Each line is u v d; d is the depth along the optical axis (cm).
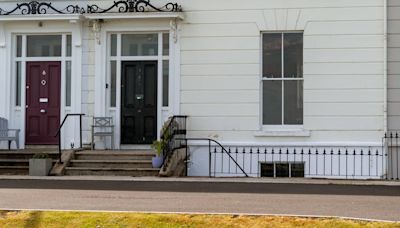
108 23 1659
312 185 1266
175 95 1630
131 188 1207
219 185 1259
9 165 1514
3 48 1691
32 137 1689
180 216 902
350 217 905
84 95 1669
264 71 1622
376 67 1570
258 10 1606
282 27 1599
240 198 1078
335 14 1584
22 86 1700
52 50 1698
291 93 1612
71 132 1669
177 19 1627
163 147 1442
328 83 1583
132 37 1675
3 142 1695
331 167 1570
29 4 1683
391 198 1085
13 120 1695
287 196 1104
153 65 1662
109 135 1642
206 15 1625
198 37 1625
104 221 886
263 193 1141
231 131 1608
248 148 1598
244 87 1608
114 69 1677
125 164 1477
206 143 1608
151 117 1656
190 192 1153
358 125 1570
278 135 1591
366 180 1388
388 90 1566
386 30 1562
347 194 1134
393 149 1558
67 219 896
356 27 1577
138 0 1644
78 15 1633
